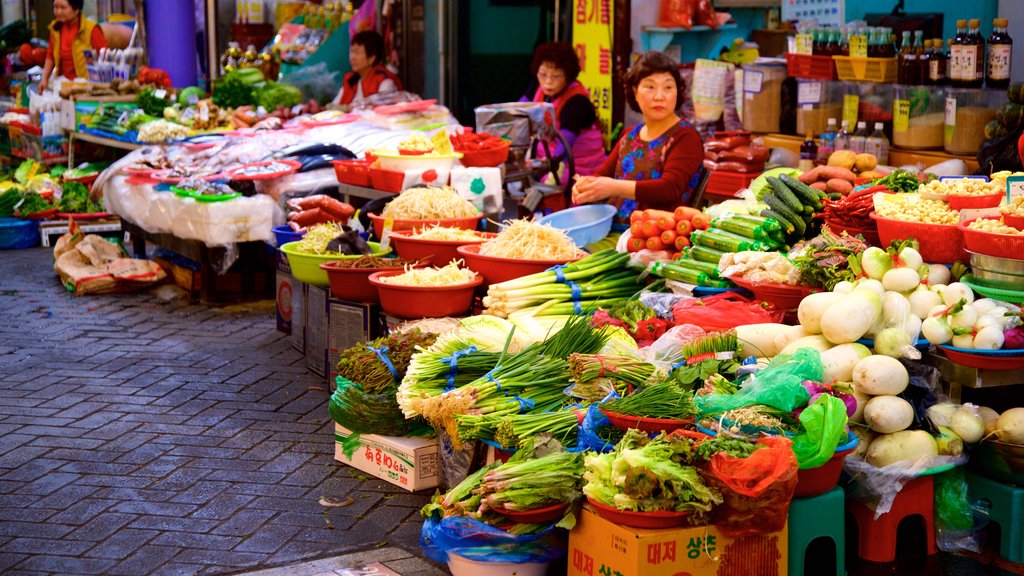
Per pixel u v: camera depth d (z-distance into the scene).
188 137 9.12
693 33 9.30
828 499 3.71
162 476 4.66
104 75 11.99
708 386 3.92
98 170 10.77
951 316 4.02
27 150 12.51
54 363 6.34
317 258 5.80
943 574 3.85
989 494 4.00
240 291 8.08
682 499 3.30
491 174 6.62
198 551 3.95
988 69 6.44
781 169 5.96
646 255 5.26
